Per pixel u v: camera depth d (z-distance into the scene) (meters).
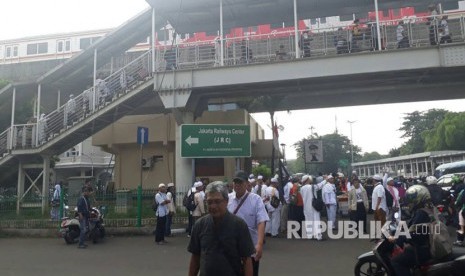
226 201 3.78
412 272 5.61
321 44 15.80
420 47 14.57
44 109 23.02
